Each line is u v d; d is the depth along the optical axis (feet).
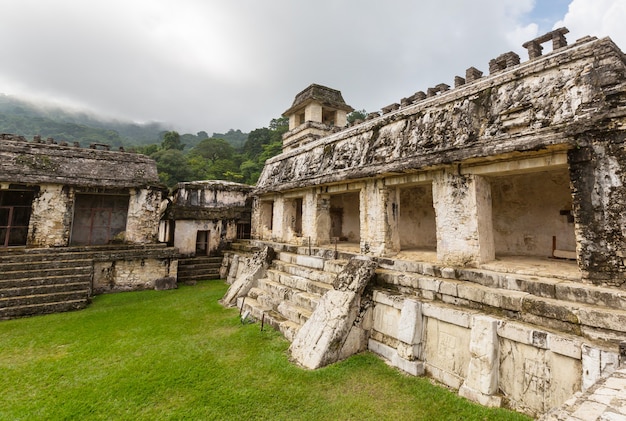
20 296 30.96
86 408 15.28
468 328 16.85
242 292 33.65
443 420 14.15
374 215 28.07
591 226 15.79
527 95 19.22
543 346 14.16
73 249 39.40
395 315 20.75
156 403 15.72
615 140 15.28
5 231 49.26
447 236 22.17
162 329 26.04
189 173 134.21
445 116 23.73
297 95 69.46
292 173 42.24
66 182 40.22
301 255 34.73
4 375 18.54
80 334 24.98
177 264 46.03
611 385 9.80
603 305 14.39
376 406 15.38
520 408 14.48
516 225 28.91
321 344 19.98
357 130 32.40
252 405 15.52
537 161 18.02
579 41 19.08
